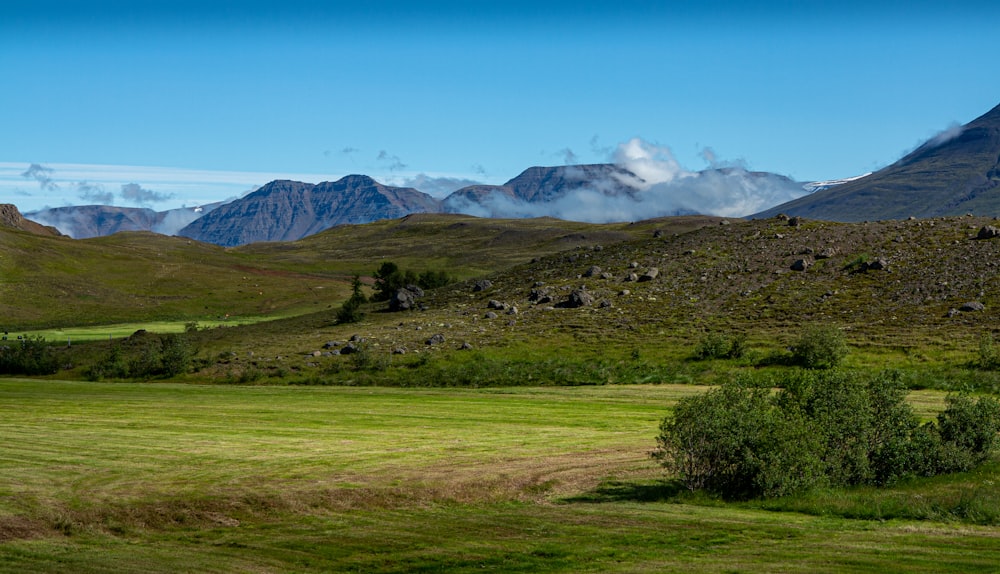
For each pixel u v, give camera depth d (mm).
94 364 83750
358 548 21391
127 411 50094
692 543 21047
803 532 22031
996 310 75438
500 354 76125
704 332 79062
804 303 85875
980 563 18266
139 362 81438
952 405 31500
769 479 26609
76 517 24359
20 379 80312
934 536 21344
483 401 55031
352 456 34719
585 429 42875
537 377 67188
